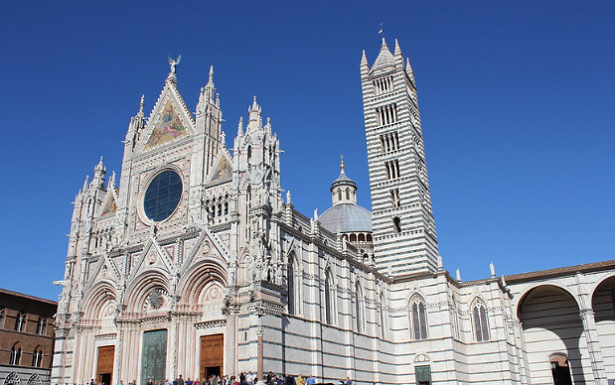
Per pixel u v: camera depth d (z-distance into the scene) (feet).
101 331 220.23
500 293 266.57
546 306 301.84
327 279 224.53
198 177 216.95
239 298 182.50
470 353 262.06
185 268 199.82
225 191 207.72
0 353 228.63
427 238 285.64
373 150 308.81
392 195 298.15
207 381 174.91
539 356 295.89
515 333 279.28
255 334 172.14
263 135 208.23
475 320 266.16
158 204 228.84
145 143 246.68
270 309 178.29
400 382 253.24
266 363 171.01
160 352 199.41
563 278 277.64
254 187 195.11
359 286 244.42
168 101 246.47
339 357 214.90
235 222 193.26
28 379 241.14
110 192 247.50
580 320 291.38
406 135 303.07
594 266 269.64
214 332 190.60
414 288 263.70
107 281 221.46
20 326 243.19
